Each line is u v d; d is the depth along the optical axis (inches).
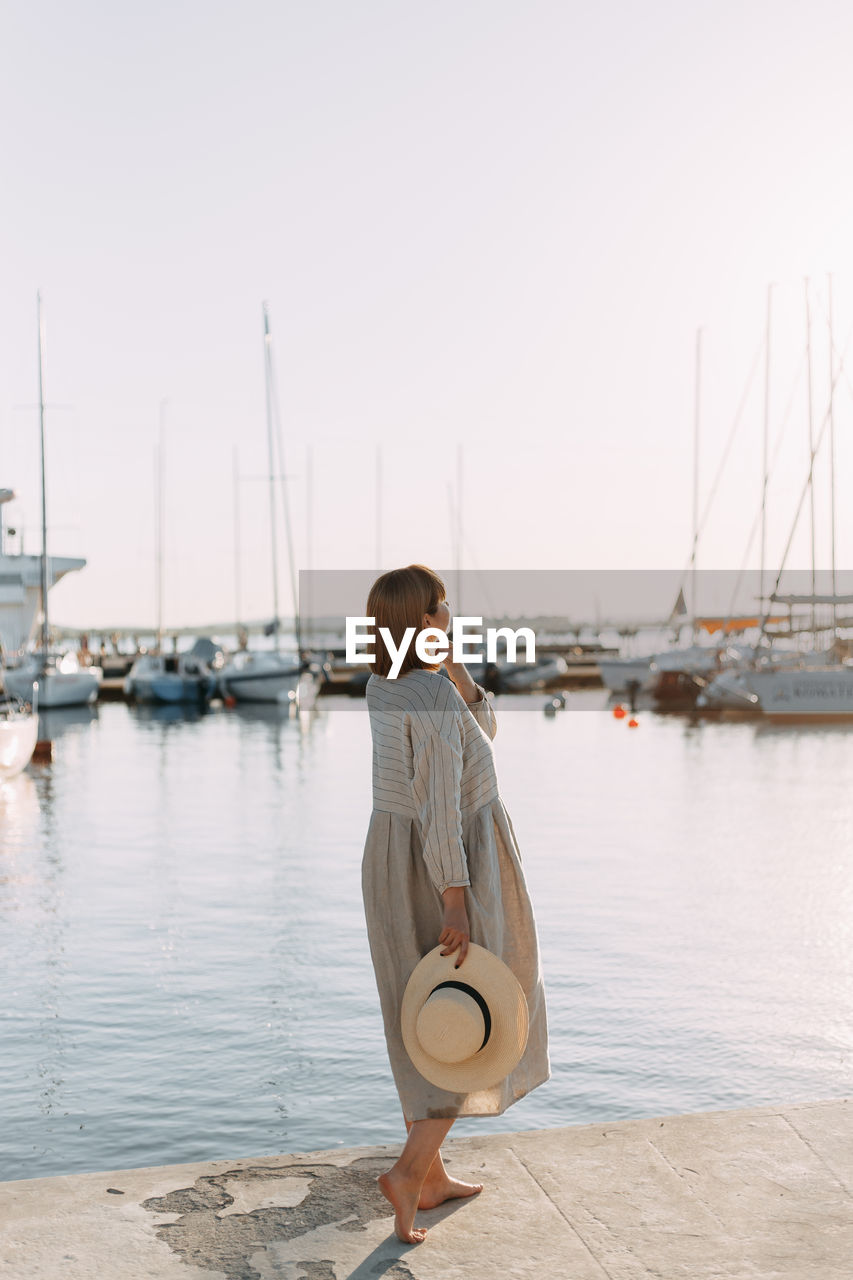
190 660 1984.5
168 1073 275.7
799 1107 139.6
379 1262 107.2
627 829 665.0
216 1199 120.6
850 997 327.9
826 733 1357.0
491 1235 112.0
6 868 559.5
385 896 116.6
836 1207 115.7
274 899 474.6
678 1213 115.1
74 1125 246.4
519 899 119.7
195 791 871.7
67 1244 111.1
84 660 2421.3
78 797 843.4
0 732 934.4
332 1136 240.4
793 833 647.8
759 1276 103.6
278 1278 104.6
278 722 1625.2
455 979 110.8
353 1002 328.8
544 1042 122.5
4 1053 289.6
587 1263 106.3
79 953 387.5
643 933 405.7
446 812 110.4
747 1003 323.0
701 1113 138.8
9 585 1804.9
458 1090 110.9
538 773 976.9
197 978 355.6
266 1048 291.3
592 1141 131.6
